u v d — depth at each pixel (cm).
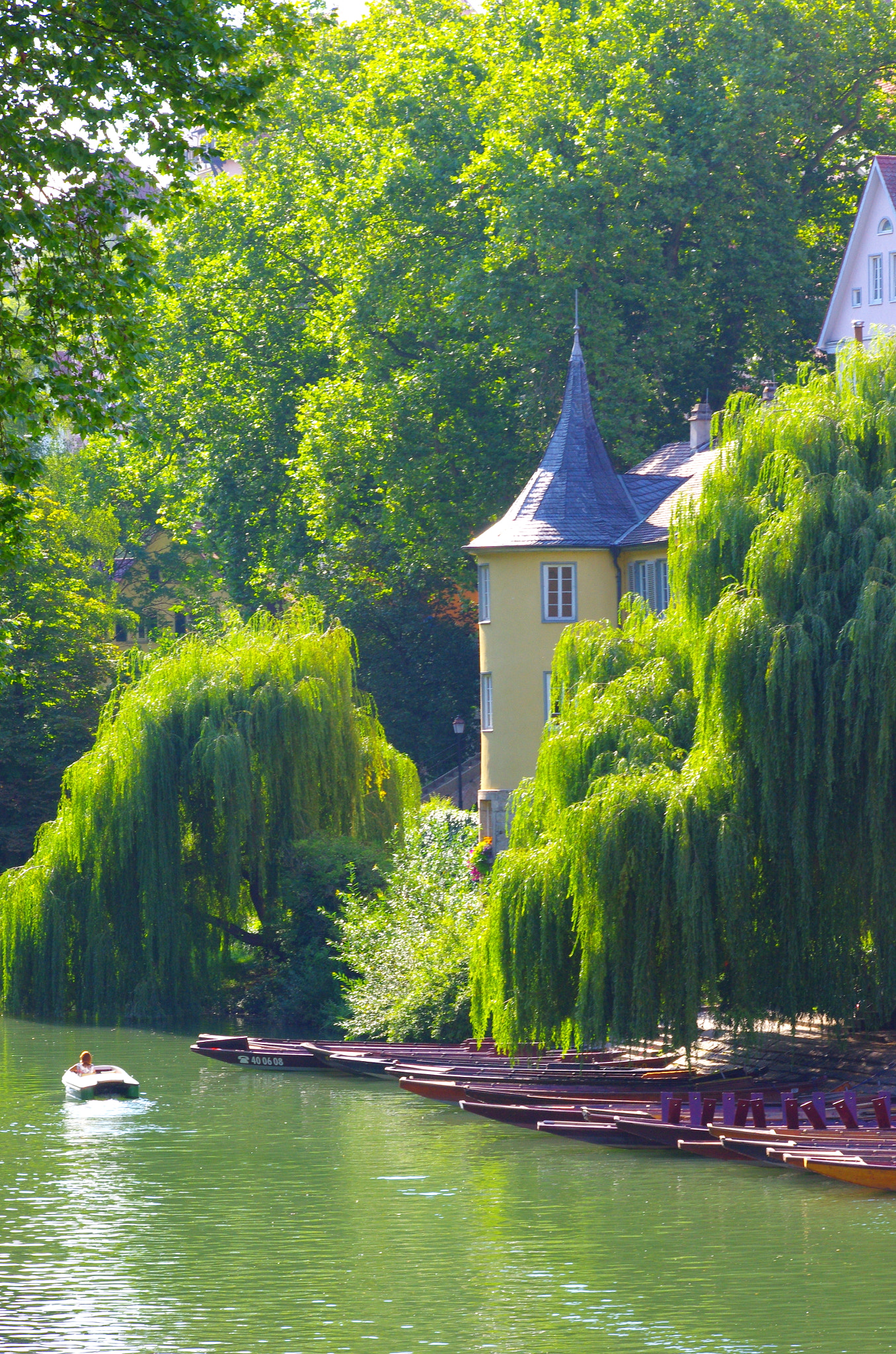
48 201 4328
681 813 6062
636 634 7131
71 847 9888
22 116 4134
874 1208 5097
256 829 9975
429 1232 4938
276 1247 4822
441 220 13950
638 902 6134
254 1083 7812
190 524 17175
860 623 5812
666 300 13275
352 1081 7869
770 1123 6059
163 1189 5600
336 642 10350
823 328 13562
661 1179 5562
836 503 6062
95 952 9831
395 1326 4044
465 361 13788
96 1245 4875
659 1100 6700
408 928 8738
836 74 14138
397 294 13850
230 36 4238
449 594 15938
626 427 13125
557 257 12838
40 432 4516
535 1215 5094
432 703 15475
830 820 6078
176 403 15925
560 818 6462
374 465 14100
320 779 10112
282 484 15462
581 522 11125
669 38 13762
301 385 15725
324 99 15238
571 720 6769
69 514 15900
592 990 6222
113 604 18400
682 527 6512
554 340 13012
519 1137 6412
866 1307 4109
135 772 9712
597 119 12988
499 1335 3953
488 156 13150
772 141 13700
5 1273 4584
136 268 4406
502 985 6538
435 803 11462
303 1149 6234
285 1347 3906
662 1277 4400
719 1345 3844
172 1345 3934
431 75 14325
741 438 6462
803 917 6119
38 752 14038
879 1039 6688
